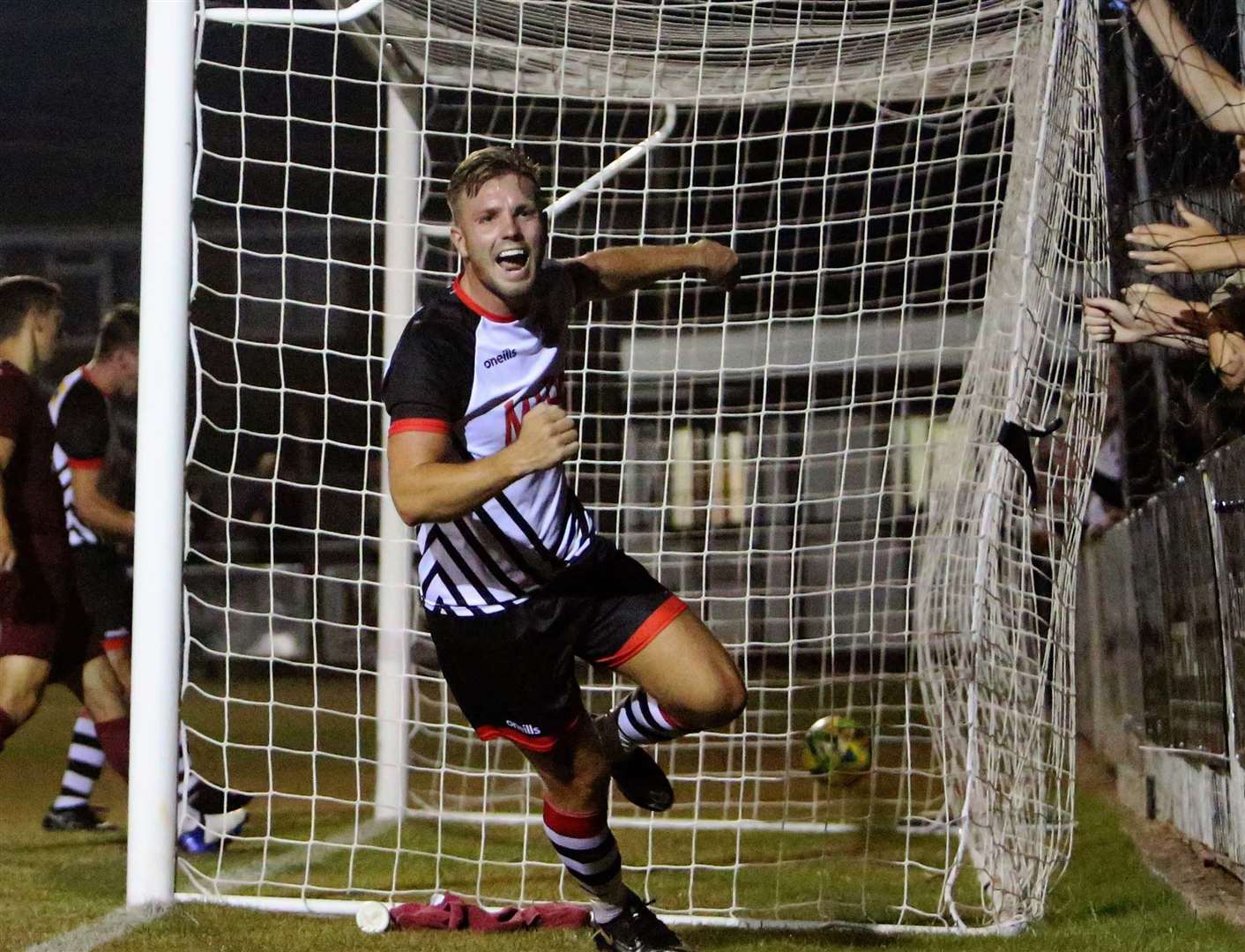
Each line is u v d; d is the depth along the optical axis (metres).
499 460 9.52
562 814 11.58
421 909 13.59
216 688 35.66
